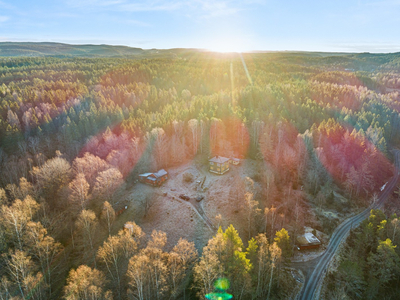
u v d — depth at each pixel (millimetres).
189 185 85562
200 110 129625
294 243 66500
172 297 45094
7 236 49562
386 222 62719
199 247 60406
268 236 65000
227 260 45281
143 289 42219
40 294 42250
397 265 54219
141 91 168750
